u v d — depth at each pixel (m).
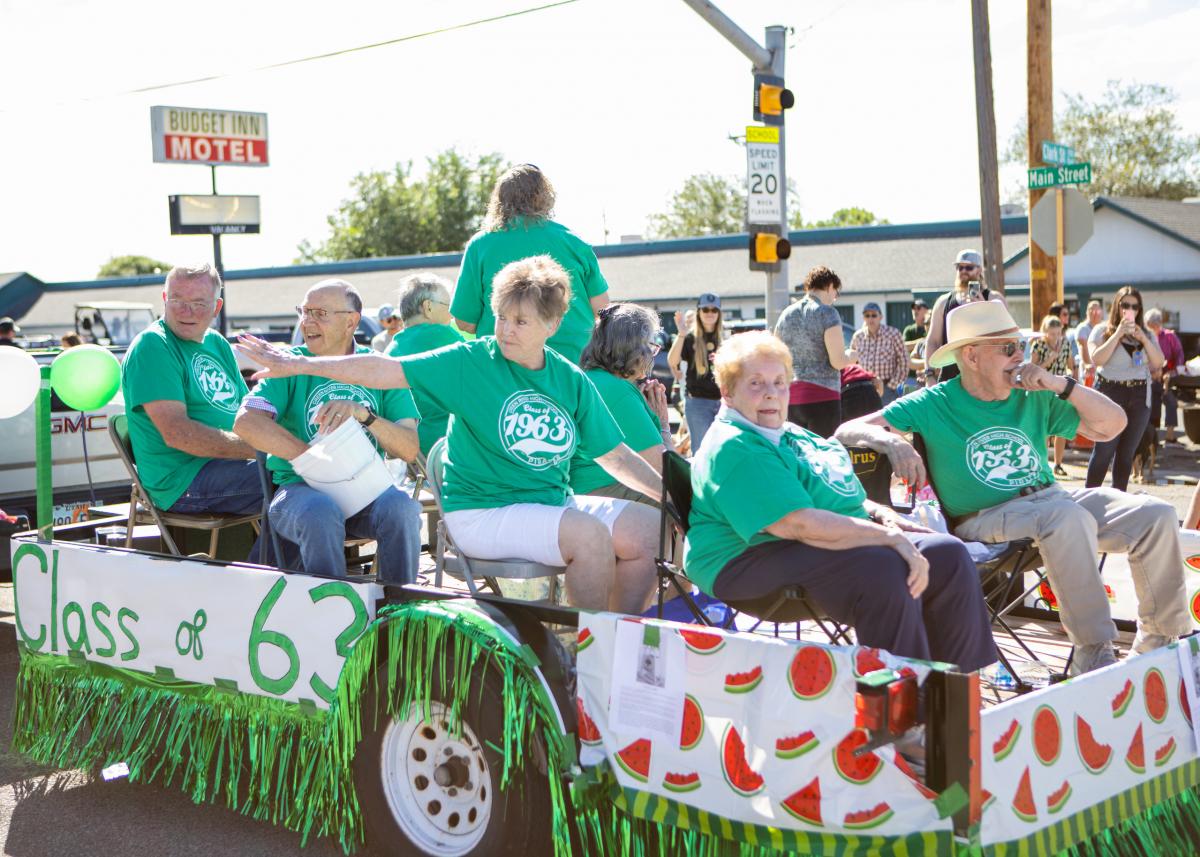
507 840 3.25
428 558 5.65
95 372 5.09
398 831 3.53
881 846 2.68
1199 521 5.98
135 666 4.18
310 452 4.00
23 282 49.47
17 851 3.89
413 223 70.88
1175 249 30.89
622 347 4.68
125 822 4.12
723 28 10.09
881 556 3.27
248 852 3.85
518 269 3.89
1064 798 2.95
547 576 3.97
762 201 10.63
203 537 5.07
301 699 3.68
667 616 4.36
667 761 3.02
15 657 6.33
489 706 3.26
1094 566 4.07
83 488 6.99
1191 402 15.88
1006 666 3.89
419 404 5.12
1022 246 35.12
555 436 3.99
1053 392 4.44
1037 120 14.27
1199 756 3.41
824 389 8.52
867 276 36.22
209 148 31.80
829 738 2.74
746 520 3.38
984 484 4.43
